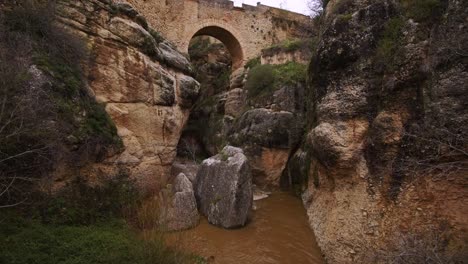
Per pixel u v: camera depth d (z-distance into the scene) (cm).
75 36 722
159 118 989
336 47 607
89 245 496
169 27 1714
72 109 627
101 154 696
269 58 1784
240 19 2042
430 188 440
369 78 555
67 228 538
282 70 1569
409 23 505
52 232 504
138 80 908
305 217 952
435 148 431
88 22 786
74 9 758
